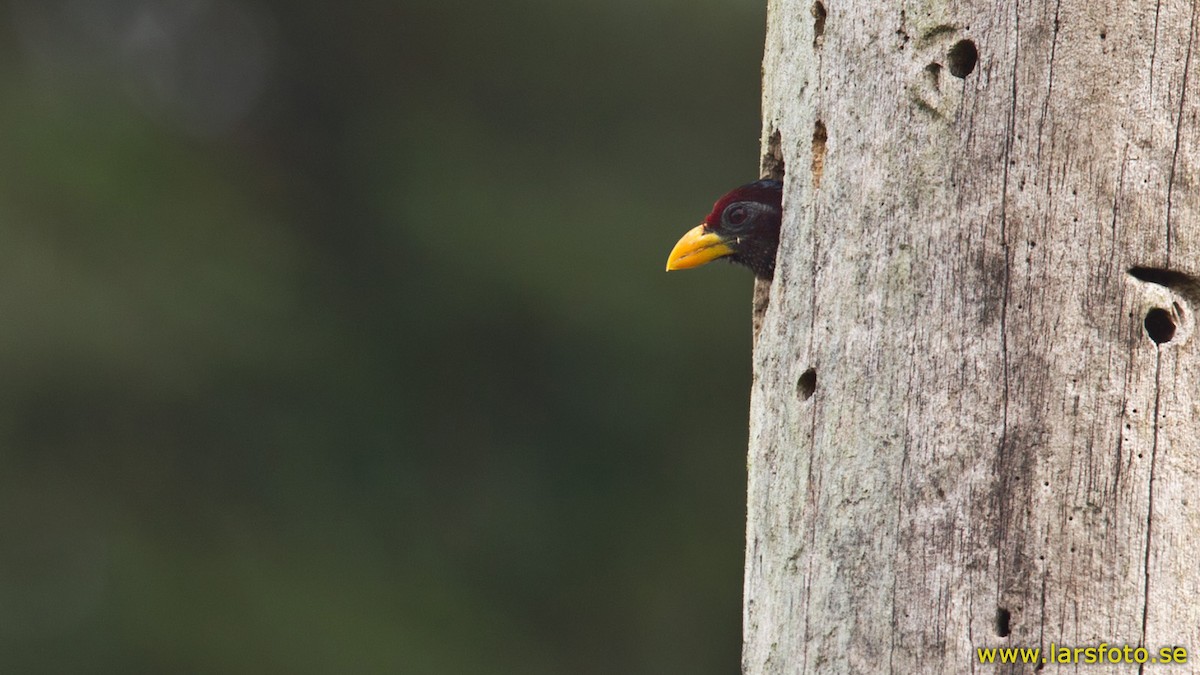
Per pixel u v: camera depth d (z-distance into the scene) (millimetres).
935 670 5840
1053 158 5930
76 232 16594
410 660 16047
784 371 6445
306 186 19234
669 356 18172
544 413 18281
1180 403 5828
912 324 6055
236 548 16172
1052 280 5883
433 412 18078
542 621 17500
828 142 6414
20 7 18672
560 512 18000
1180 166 5918
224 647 15547
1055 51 5961
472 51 19453
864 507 6051
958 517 5867
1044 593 5746
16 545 15656
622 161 19234
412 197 18578
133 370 16234
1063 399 5820
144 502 16141
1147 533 5742
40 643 15227
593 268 18078
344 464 17391
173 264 16938
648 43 19297
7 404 15883
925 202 6094
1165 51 5941
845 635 6035
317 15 19547
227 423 16719
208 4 19625
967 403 5922
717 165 19172
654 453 18281
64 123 17562
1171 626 5707
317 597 16125
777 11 6875
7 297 15898
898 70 6230
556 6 19188
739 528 17938
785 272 6531
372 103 19625
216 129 19359
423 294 18297
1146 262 5883
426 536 17438
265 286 17375
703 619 17719
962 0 6105
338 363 17641
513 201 18672
